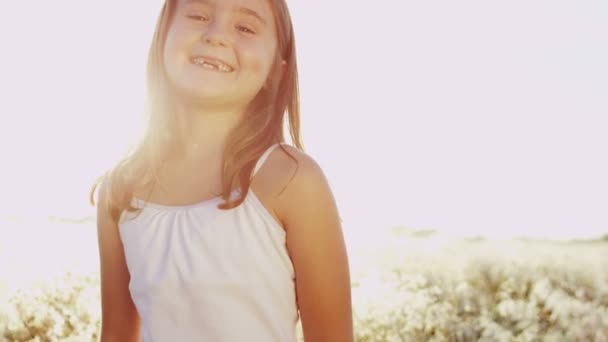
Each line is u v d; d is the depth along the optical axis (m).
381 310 5.61
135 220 1.67
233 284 1.53
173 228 1.60
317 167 1.60
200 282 1.54
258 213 1.56
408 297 6.13
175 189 1.68
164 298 1.57
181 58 1.61
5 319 5.21
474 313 6.07
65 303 6.21
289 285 1.59
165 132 1.72
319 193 1.57
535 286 6.44
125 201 1.70
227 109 1.65
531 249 11.92
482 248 12.67
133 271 1.66
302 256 1.57
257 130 1.63
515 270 8.41
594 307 6.10
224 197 1.56
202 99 1.61
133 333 1.86
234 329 1.53
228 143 1.61
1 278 7.26
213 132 1.66
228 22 1.61
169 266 1.57
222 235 1.56
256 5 1.63
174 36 1.62
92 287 6.87
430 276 8.59
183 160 1.70
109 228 1.79
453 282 7.98
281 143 1.67
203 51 1.59
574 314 5.67
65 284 6.76
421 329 5.33
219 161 1.66
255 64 1.61
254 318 1.54
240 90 1.61
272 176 1.57
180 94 1.64
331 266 1.57
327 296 1.57
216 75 1.59
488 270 8.61
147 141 1.74
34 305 5.58
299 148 1.78
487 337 5.18
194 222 1.59
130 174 1.72
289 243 1.58
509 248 11.87
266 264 1.55
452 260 10.60
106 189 1.77
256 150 1.60
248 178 1.57
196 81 1.59
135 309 1.85
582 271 8.56
